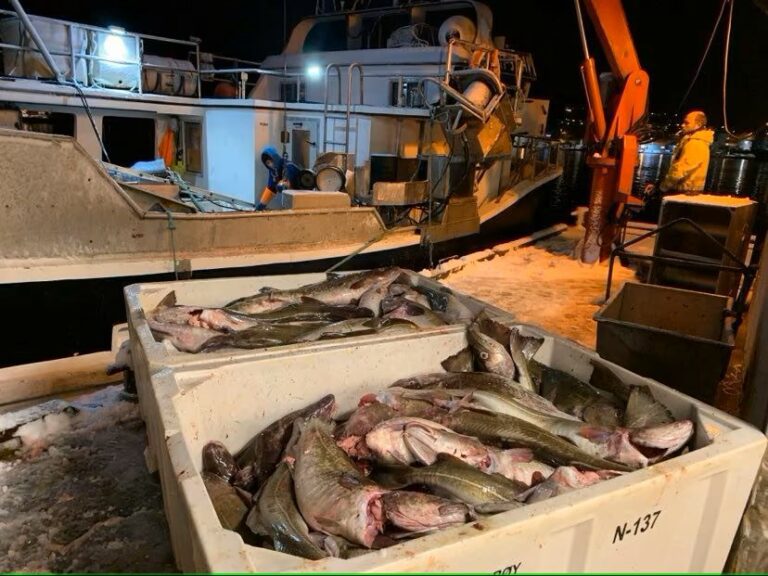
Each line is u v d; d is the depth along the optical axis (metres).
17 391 4.32
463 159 7.85
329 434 2.76
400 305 4.14
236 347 3.48
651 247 11.18
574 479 2.31
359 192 7.38
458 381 3.36
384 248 6.94
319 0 11.41
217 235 5.50
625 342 4.24
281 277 4.66
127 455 3.65
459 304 4.28
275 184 7.18
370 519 2.23
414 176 7.84
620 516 2.06
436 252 8.27
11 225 4.43
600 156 9.38
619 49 8.94
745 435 2.47
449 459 2.53
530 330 3.79
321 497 2.35
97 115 7.50
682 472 2.19
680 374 4.11
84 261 4.80
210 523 1.81
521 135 10.52
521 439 2.77
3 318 4.48
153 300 4.05
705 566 2.48
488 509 2.20
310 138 7.91
